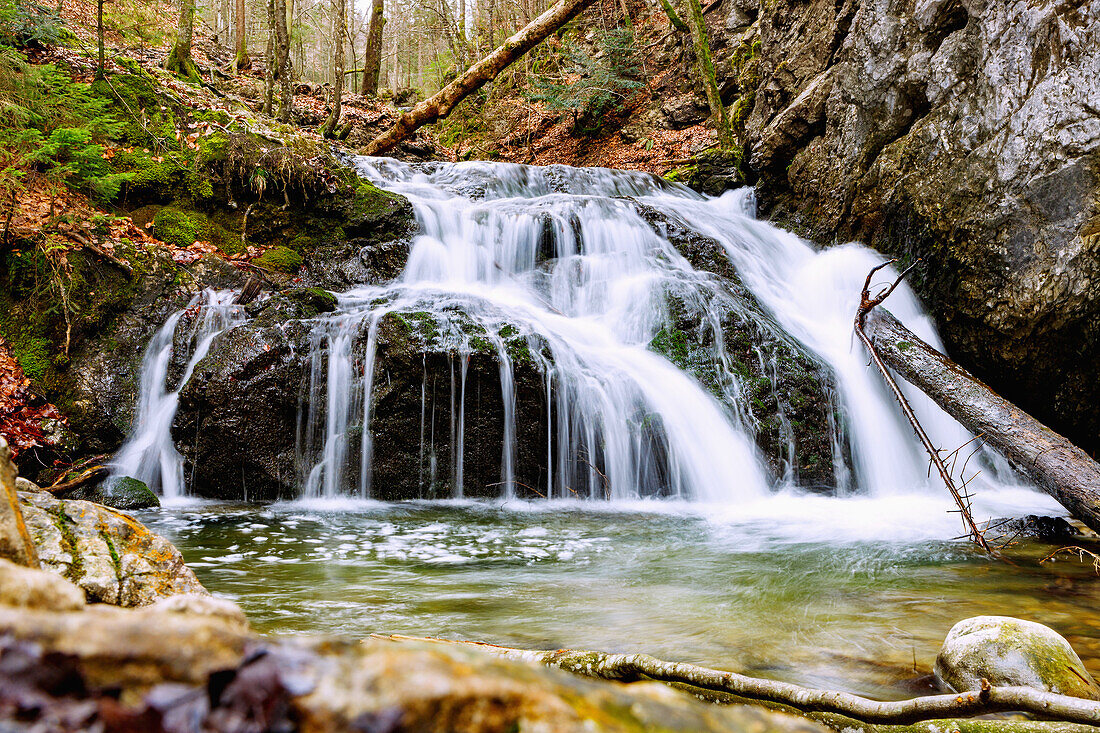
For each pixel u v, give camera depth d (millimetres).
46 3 11586
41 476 6289
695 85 16906
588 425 7129
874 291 8852
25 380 6902
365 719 479
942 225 8172
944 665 2582
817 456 7371
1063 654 2453
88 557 2104
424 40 33406
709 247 9547
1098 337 6840
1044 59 7324
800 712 2021
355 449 6988
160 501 6676
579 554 4816
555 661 2277
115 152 9305
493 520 6062
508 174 12781
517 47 14141
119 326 7598
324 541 5141
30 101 8352
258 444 6840
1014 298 7309
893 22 9383
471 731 490
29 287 7371
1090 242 6680
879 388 7742
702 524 5879
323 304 7906
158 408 7340
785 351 7836
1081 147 6844
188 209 9344
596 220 10109
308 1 26703
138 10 11906
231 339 7070
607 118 19281
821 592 3891
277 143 10344
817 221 10648
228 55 22453
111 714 448
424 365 7023
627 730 518
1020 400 7820
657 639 3078
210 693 497
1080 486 5152
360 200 10055
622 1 19703
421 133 21422
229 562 4441
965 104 8219
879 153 9531
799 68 11766
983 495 7133
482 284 9836
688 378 7668
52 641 504
